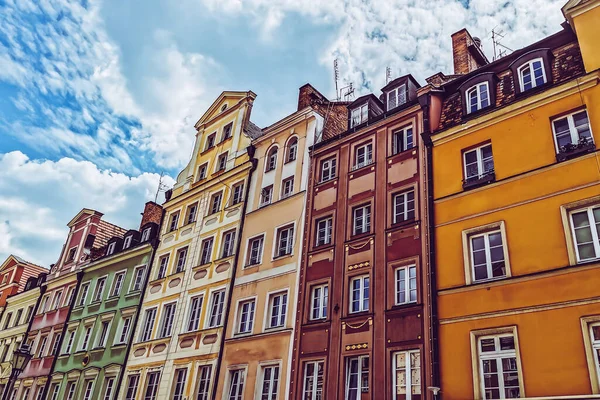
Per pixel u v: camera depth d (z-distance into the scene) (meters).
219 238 26.98
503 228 15.60
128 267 33.03
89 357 30.67
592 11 16.56
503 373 13.97
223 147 31.14
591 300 13.07
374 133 22.02
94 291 34.62
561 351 13.06
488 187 16.58
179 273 28.28
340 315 18.77
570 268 13.72
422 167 19.11
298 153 25.38
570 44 17.42
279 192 25.03
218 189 29.36
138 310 29.48
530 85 17.45
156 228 33.53
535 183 15.52
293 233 23.02
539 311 13.85
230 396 21.42
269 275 22.75
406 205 19.19
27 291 43.38
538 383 13.09
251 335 21.78
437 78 22.23
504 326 14.32
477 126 17.88
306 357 19.08
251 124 31.80
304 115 26.06
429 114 19.78
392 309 17.27
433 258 16.86
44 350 35.53
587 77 15.53
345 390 17.34
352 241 19.98
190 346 24.44
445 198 17.58
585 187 14.45
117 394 26.80
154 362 25.95
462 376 14.58
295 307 20.67
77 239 41.56
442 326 15.66
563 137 15.80
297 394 18.59
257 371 20.58
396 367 16.45
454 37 25.34
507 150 16.69
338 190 22.00
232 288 24.20
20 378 36.03
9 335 42.03
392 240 18.61
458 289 15.74
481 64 25.03
